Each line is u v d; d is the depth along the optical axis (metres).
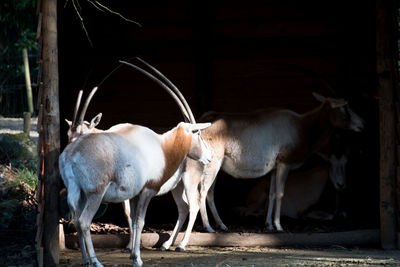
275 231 16.77
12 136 25.23
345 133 19.70
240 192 21.02
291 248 15.66
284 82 20.70
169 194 20.98
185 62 20.92
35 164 23.77
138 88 21.14
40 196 12.38
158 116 21.12
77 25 20.84
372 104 19.89
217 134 16.73
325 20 20.25
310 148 17.66
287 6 20.45
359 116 18.78
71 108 20.84
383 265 12.65
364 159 20.03
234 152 16.84
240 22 20.69
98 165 10.88
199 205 16.50
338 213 19.31
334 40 20.25
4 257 13.23
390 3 15.73
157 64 21.05
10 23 42.75
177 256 14.04
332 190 20.14
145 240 15.73
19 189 19.95
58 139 12.70
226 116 17.12
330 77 20.34
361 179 20.09
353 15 19.98
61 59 20.64
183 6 20.77
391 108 15.70
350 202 20.16
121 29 21.02
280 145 17.20
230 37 20.73
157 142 12.55
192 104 21.00
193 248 15.49
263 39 20.64
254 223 18.50
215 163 16.62
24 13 41.88
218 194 21.09
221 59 20.88
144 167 11.82
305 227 17.55
